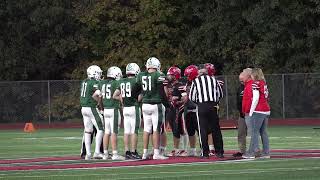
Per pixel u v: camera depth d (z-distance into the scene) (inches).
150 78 1867.6
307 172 1466.5
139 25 4303.6
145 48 4306.1
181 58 4264.3
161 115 1882.4
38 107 4067.4
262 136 1831.9
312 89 3769.7
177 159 1851.6
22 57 4448.8
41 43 4471.0
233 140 2682.1
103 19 4382.4
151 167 1657.2
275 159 1775.3
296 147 2256.4
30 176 1513.3
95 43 4421.8
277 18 3964.1
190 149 1982.0
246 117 1812.3
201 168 1605.6
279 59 4077.3
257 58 4013.3
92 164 1770.4
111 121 1931.6
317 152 1999.3
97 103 1952.5
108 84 1930.4
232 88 3833.7
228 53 4183.1
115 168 1654.8
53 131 3567.9
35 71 4490.7
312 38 3944.4
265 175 1428.4
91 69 1957.4
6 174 1562.5
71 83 4079.7
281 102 3786.9
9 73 4443.9
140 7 4318.4
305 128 3361.2
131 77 1925.4
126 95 1916.8
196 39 4244.6
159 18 4293.8
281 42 4005.9
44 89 4067.4
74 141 2773.1
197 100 1844.2
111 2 4350.4
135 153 1926.7
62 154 2177.7
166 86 1873.8
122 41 4357.8
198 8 4242.1
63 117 4065.0
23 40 4448.8
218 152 1859.0
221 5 4138.8
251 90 1786.4
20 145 2603.3
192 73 1931.6
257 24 4018.2
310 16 3961.6
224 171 1526.8
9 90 4065.0
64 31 4448.8
